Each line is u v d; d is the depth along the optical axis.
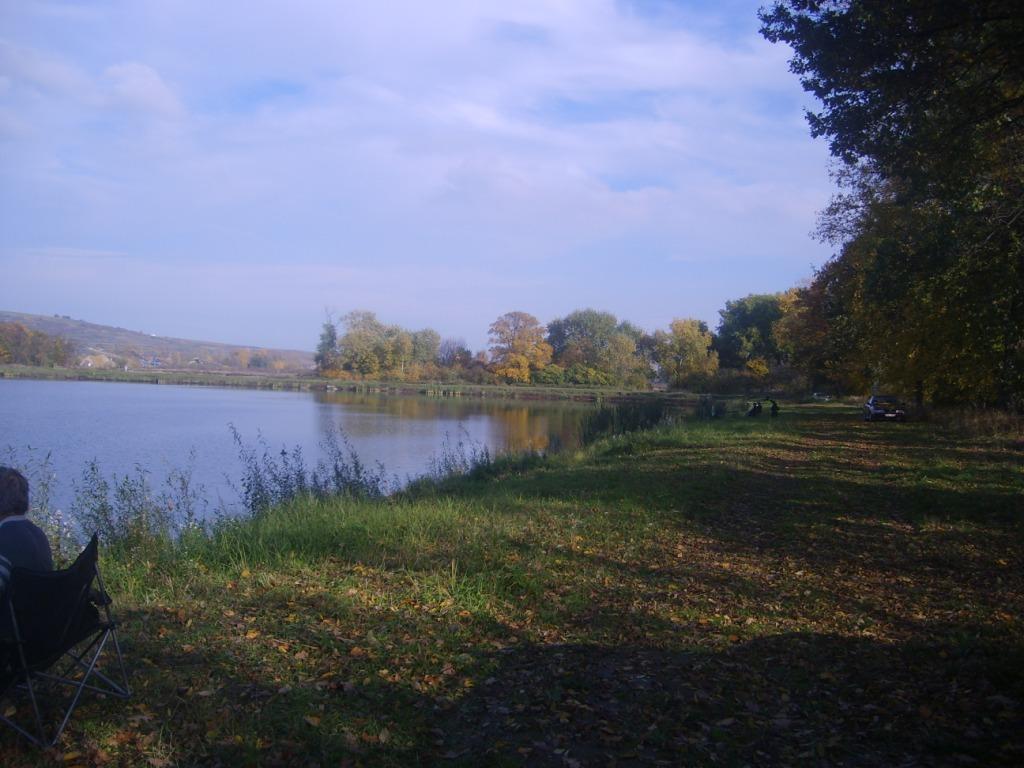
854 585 7.89
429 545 8.73
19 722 4.23
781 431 30.97
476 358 96.38
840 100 12.20
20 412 38.81
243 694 4.64
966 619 6.70
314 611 6.23
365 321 91.25
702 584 7.81
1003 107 11.59
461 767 4.04
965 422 29.67
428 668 5.24
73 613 4.20
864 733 4.51
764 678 5.36
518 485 15.07
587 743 4.36
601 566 8.33
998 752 4.21
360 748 4.13
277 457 23.55
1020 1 9.81
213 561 7.80
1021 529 10.62
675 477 16.00
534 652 5.75
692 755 4.23
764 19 12.30
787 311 66.50
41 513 9.21
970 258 15.91
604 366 92.00
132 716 4.29
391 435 33.94
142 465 20.86
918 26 10.95
